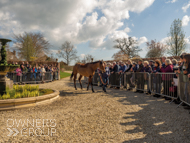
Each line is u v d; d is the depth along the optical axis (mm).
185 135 2529
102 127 2932
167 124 3041
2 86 4840
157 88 5844
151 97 5852
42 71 13062
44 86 10156
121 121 3256
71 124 3090
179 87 4508
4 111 4020
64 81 14188
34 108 4383
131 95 6305
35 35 28562
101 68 6949
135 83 7340
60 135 2580
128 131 2740
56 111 4066
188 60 3949
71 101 5340
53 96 5344
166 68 5465
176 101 4734
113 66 9156
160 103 4828
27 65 12820
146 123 3127
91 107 4457
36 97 4574
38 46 28234
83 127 2934
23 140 2396
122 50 38812
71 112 3957
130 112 3900
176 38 19250
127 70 8180
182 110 3963
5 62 5094
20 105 4289
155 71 6219
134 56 37469
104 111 4016
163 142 2320
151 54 33406
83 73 7855
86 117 3539
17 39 26094
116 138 2467
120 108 4281
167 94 5262
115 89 8414
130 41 38062
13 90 5203
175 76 4887
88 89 8500
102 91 7625
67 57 44344
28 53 25828
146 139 2426
